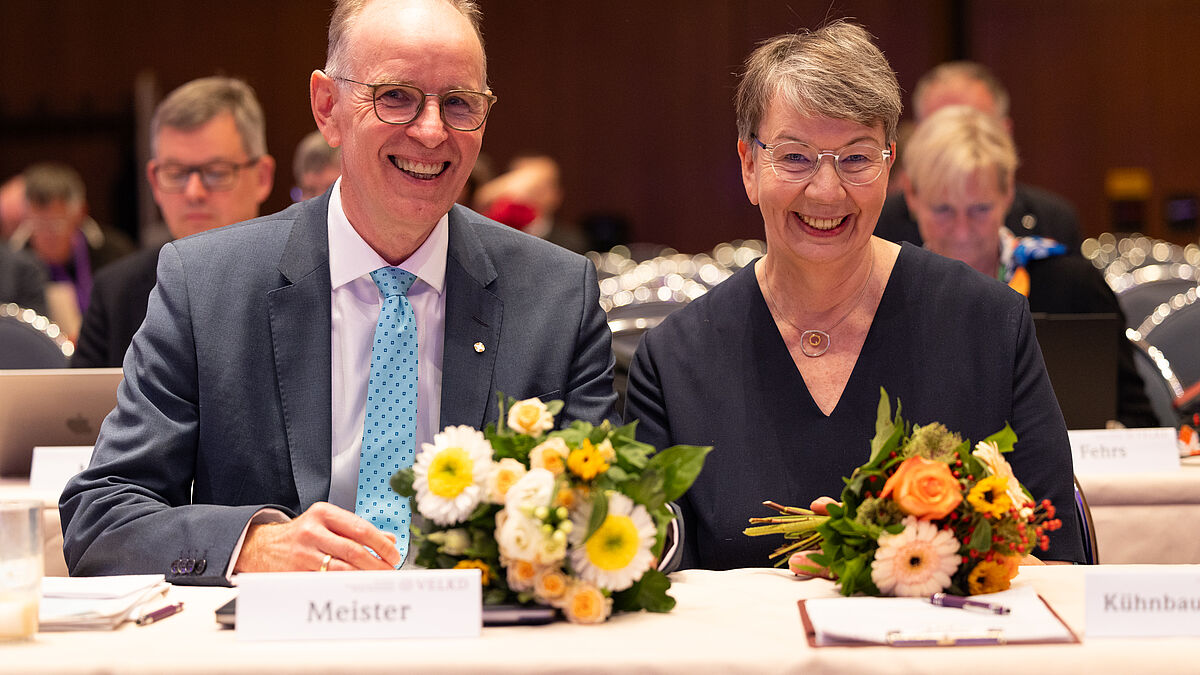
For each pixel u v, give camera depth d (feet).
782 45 7.14
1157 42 35.76
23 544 4.73
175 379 6.89
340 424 6.97
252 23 35.09
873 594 5.40
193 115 12.85
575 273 7.55
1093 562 7.18
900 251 7.65
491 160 36.29
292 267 7.09
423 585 4.74
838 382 7.39
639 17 36.01
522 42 36.14
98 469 6.60
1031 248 12.48
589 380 7.38
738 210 36.11
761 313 7.54
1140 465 9.34
